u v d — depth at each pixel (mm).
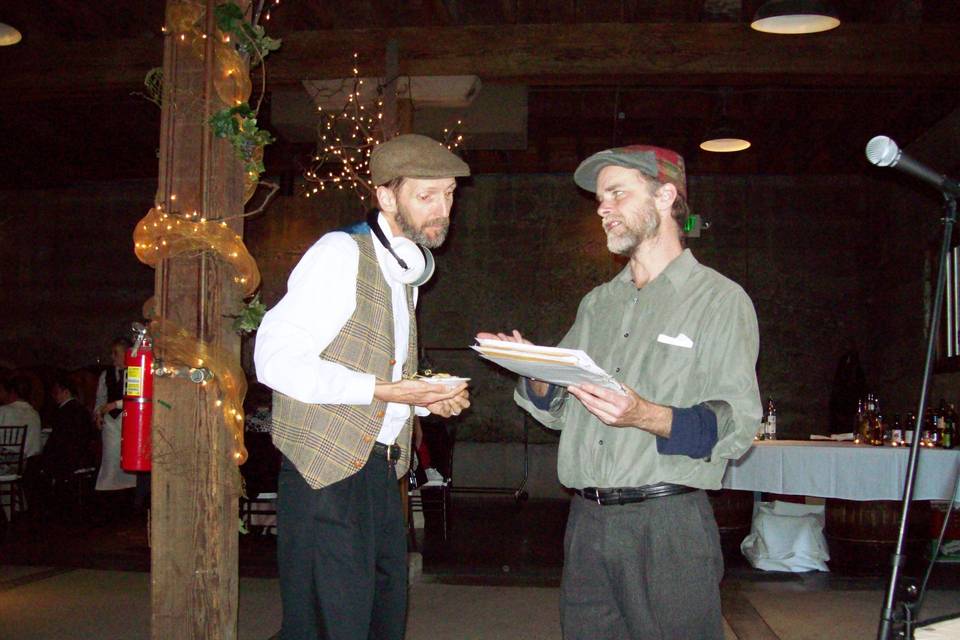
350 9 7469
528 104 9516
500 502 10641
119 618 4320
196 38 2684
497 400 11547
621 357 2043
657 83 7270
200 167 2652
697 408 1838
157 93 2725
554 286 11648
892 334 10266
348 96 7340
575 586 2010
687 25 6980
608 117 9742
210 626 2559
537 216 11750
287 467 2111
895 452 5215
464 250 11797
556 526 8219
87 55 7500
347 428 2084
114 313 12250
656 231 2043
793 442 5969
